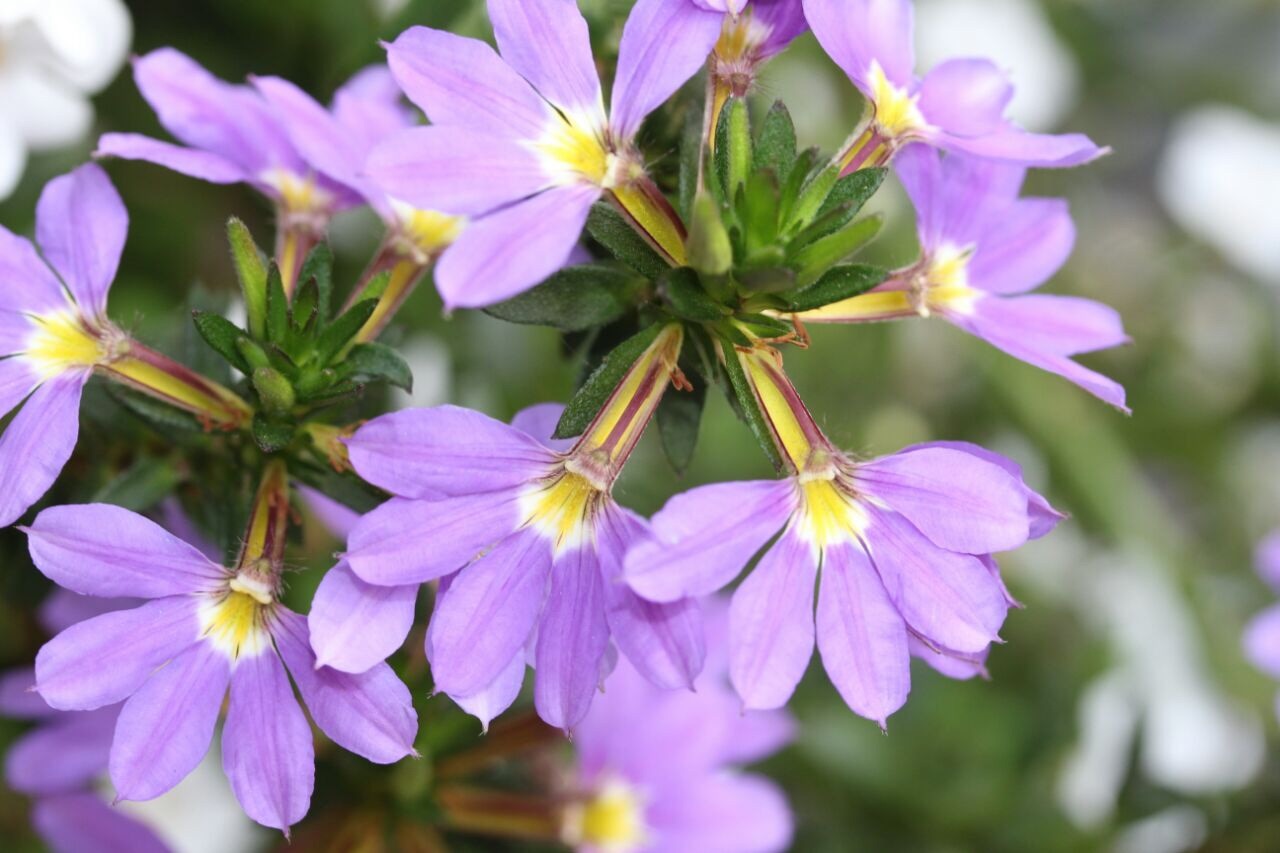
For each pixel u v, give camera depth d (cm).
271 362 26
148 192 37
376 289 26
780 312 25
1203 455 48
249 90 28
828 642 25
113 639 24
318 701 24
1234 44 52
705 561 24
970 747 35
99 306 26
